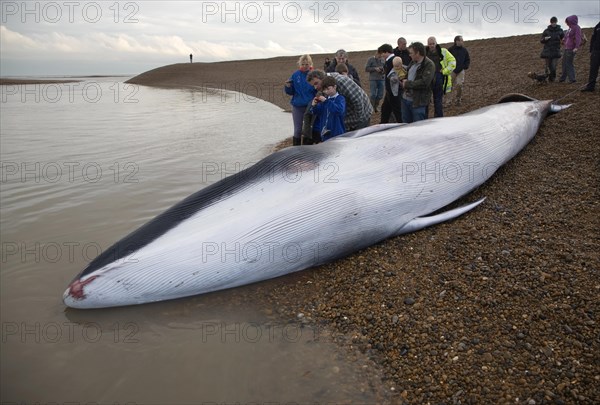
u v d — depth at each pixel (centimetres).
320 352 373
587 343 352
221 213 481
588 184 637
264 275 481
